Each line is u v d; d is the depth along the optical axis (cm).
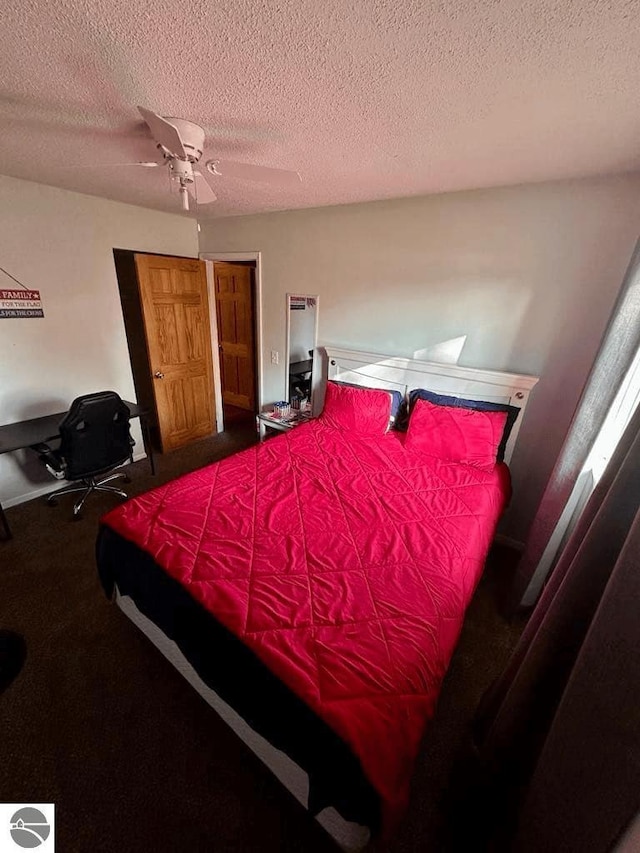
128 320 341
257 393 399
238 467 211
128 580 146
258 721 103
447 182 202
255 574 133
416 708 96
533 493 242
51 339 276
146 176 215
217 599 122
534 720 95
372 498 185
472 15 76
